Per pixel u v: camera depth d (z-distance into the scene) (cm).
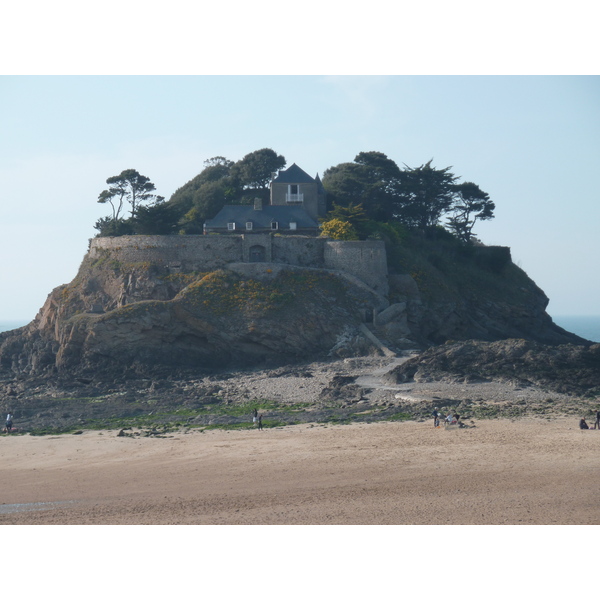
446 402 5309
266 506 3108
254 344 7738
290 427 4766
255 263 8431
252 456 3947
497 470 3528
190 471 3684
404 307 8238
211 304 7875
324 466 3684
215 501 3188
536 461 3662
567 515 2925
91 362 7494
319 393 6034
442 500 3133
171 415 5459
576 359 5988
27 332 8731
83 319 7694
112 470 3759
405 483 3369
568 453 3797
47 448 4353
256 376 7025
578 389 5631
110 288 8619
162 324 7625
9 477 3672
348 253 8750
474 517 2925
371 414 5072
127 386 6769
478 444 4034
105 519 2992
